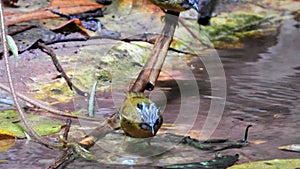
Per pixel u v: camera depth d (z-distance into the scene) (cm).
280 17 736
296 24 718
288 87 436
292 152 291
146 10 621
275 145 303
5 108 368
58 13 597
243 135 320
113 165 271
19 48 504
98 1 656
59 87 420
